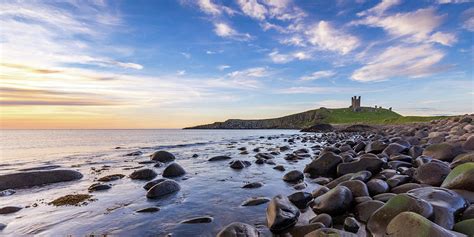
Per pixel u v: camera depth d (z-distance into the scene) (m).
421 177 8.92
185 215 8.06
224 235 5.79
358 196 7.92
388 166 11.89
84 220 7.75
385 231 5.63
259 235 6.37
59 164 17.78
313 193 8.96
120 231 6.96
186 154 23.48
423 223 4.80
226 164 17.61
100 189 11.07
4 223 7.52
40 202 9.49
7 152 27.45
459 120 39.03
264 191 10.61
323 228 5.59
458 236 4.70
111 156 22.31
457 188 7.21
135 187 11.51
